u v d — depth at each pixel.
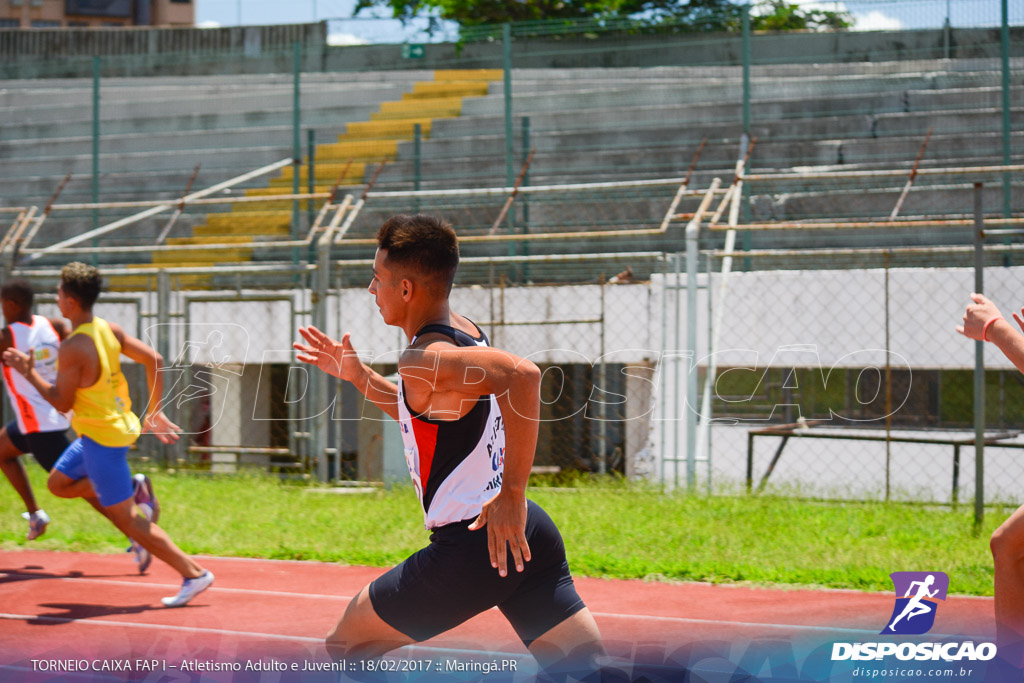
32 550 9.36
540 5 32.56
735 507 10.73
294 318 14.02
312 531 9.94
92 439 6.70
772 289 13.30
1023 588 4.02
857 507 10.84
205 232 21.38
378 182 22.52
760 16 23.56
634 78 26.36
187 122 27.08
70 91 29.67
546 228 19.25
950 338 12.70
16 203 24.45
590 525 9.78
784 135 21.30
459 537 3.44
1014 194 17.81
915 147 19.95
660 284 13.49
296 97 20.36
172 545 7.02
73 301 6.58
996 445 11.65
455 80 27.70
